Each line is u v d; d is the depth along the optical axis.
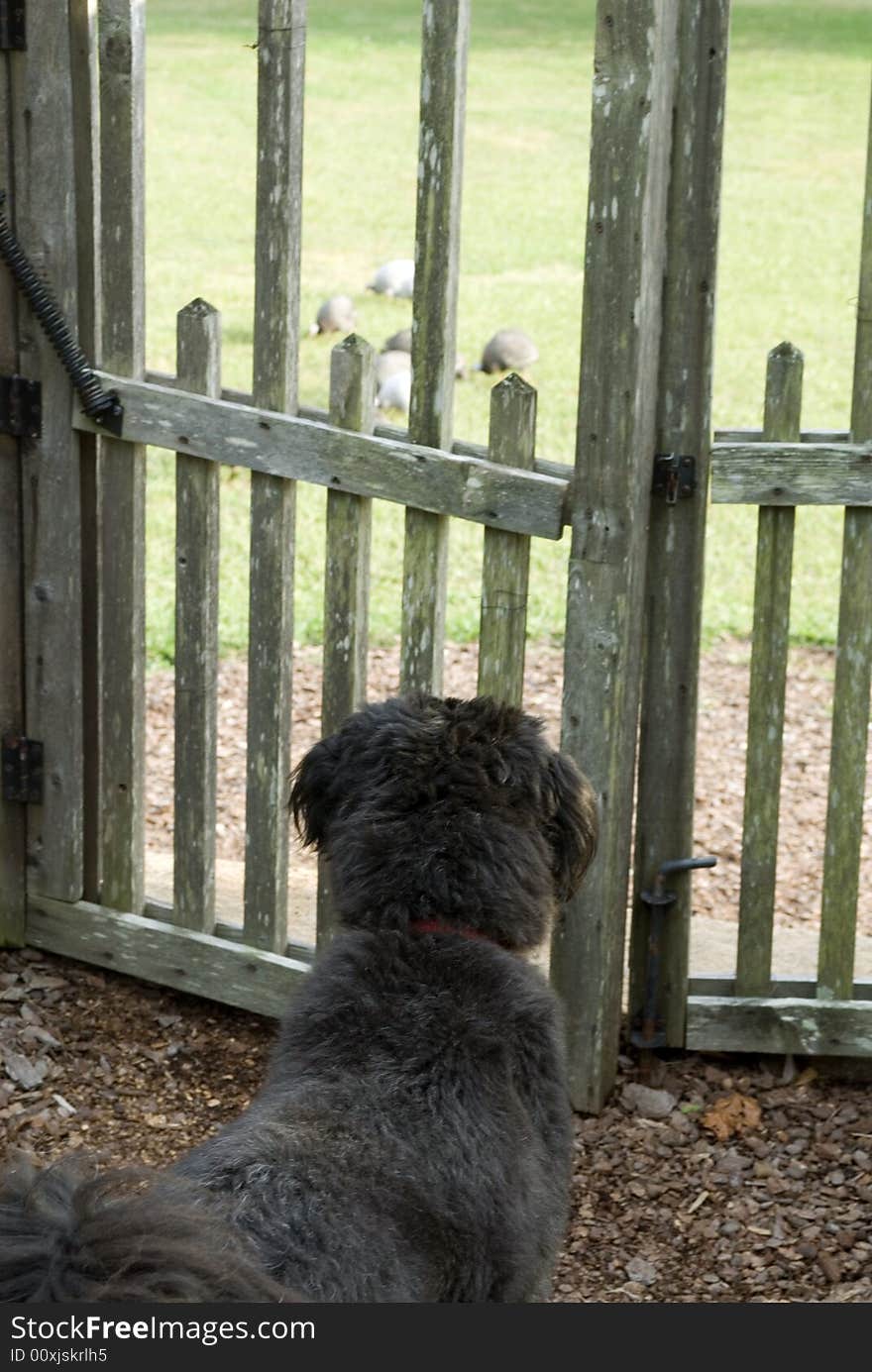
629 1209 3.73
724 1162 3.87
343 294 15.04
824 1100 4.12
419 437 3.85
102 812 4.45
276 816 4.21
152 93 23.39
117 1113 4.01
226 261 15.88
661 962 4.13
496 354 12.99
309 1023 2.59
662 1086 4.14
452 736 2.82
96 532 4.30
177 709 4.25
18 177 4.04
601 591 3.70
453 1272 2.35
